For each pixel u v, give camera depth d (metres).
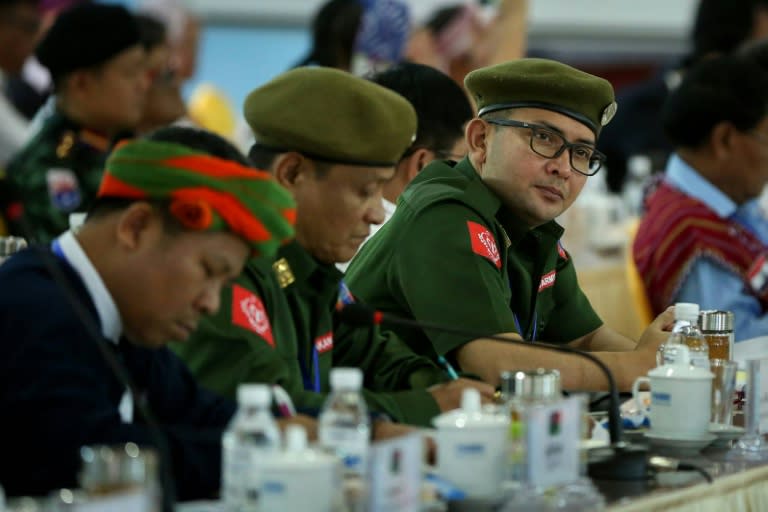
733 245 10.04
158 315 4.94
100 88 9.88
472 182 7.28
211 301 4.95
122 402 5.11
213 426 5.51
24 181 9.52
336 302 6.67
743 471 5.70
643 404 6.56
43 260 4.86
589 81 7.06
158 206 4.86
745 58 10.16
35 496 4.62
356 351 6.88
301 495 4.15
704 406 6.02
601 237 13.74
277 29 18.38
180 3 13.71
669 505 5.16
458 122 8.47
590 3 21.44
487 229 7.16
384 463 4.32
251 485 4.32
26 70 13.20
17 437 4.64
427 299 6.95
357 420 4.75
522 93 7.11
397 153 6.35
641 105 17.23
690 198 10.16
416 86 8.41
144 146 4.84
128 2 14.66
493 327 6.89
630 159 17.17
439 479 4.88
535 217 7.27
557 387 5.10
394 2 12.41
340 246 6.35
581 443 5.24
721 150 10.05
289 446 4.28
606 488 5.23
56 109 9.96
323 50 12.44
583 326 8.34
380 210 6.43
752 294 10.09
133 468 3.98
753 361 6.22
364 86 6.26
